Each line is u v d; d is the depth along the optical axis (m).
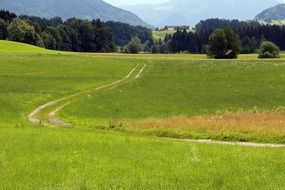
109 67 101.19
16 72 87.56
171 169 17.22
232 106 62.16
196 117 43.59
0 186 14.41
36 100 60.03
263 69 95.31
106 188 14.14
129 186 14.41
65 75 87.12
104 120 47.34
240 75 89.94
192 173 16.42
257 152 21.73
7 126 38.38
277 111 50.25
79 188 14.11
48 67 96.75
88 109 56.00
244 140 31.38
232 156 20.27
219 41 164.88
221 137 32.16
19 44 172.75
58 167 17.45
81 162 18.44
